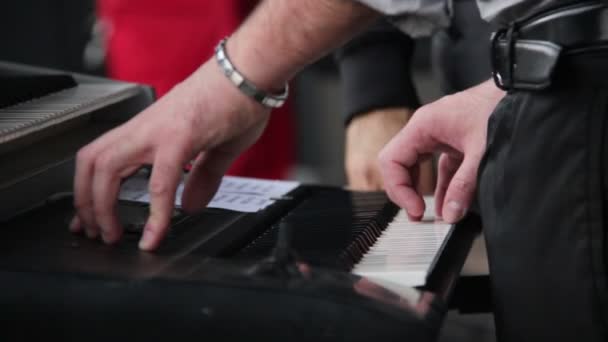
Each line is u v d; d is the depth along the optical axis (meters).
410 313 1.25
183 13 3.14
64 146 1.61
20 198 1.53
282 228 1.50
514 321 1.36
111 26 3.23
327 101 4.96
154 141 1.40
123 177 1.41
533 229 1.34
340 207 1.59
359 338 1.25
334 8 1.38
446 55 1.88
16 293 1.32
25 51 4.95
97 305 1.30
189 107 1.41
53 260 1.35
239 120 1.42
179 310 1.29
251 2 3.21
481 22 1.80
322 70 4.22
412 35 1.45
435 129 1.49
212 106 1.41
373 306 1.25
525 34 1.33
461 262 1.43
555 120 1.32
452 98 1.49
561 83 1.32
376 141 1.91
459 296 1.55
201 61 3.18
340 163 5.02
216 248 1.41
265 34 1.40
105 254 1.37
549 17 1.31
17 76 1.56
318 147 5.03
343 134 4.98
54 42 4.93
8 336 1.32
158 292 1.29
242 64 1.41
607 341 1.33
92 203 1.42
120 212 1.52
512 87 1.34
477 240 1.65
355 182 1.94
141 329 1.29
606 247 1.32
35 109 1.51
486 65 1.80
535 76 1.32
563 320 1.34
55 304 1.31
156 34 3.17
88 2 4.86
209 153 1.47
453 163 1.54
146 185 1.61
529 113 1.33
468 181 1.47
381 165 1.53
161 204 1.40
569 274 1.33
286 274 1.30
